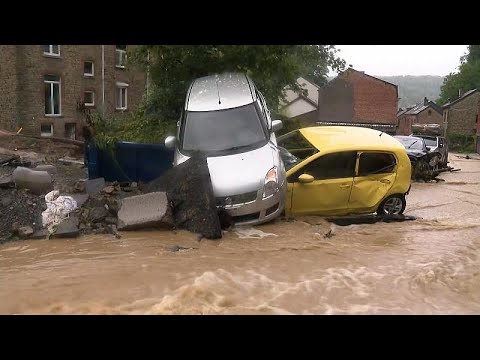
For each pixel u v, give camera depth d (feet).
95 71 90.94
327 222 27.12
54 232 22.89
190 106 29.22
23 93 77.61
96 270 18.44
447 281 18.69
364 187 28.30
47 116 81.61
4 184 26.37
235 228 24.27
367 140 29.43
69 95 85.51
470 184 54.54
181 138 27.94
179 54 37.35
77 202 26.09
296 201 27.17
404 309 15.69
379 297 16.67
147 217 23.48
